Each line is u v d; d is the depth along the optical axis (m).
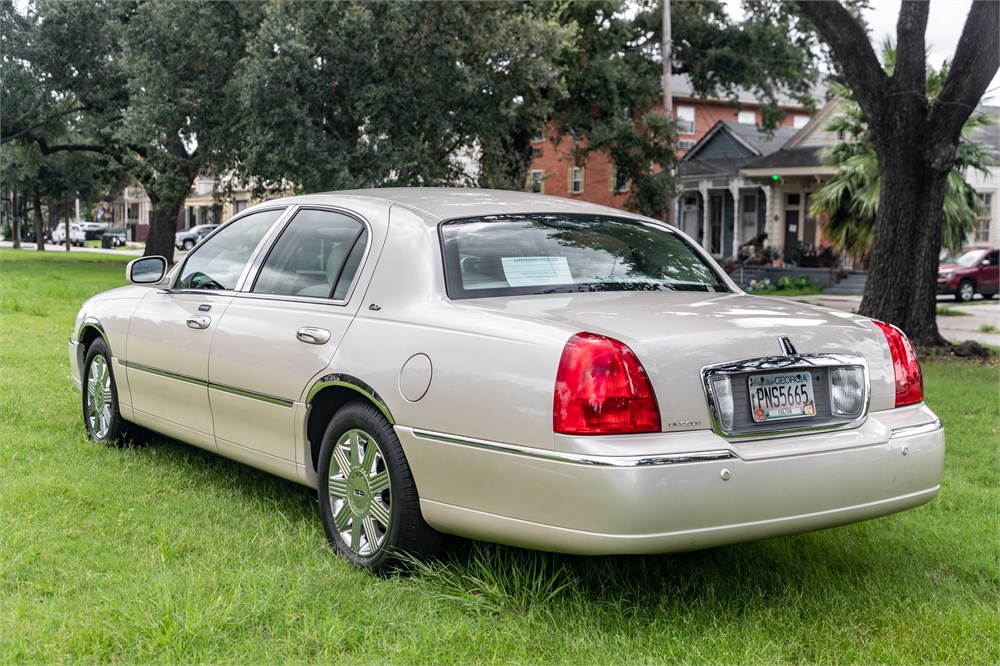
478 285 3.83
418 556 3.69
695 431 3.23
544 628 3.27
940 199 13.29
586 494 3.08
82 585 3.59
